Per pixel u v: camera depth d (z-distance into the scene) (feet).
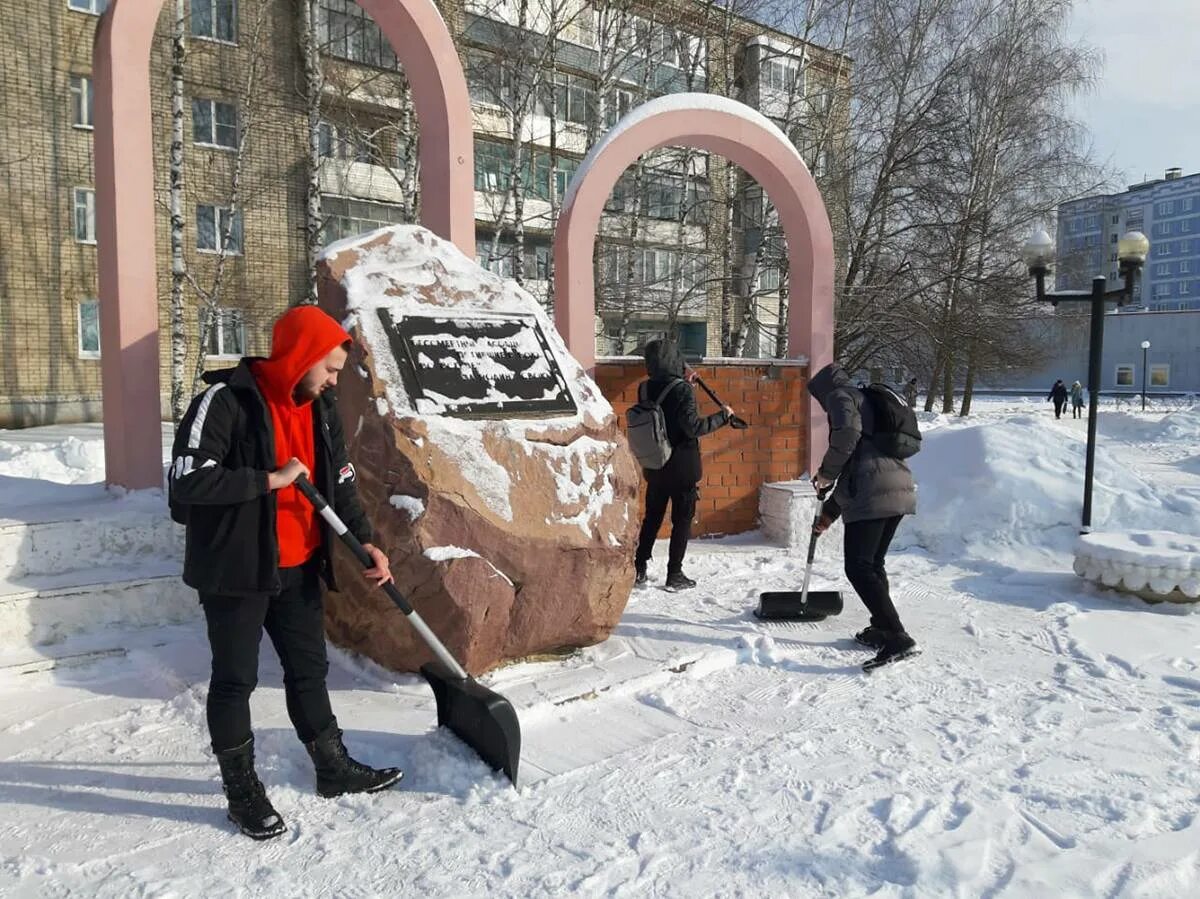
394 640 11.89
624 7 45.01
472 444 12.30
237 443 8.17
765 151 22.91
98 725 10.46
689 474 17.61
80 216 62.80
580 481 13.11
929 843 8.08
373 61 63.21
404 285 13.82
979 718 11.38
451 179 18.88
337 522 8.64
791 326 24.23
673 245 53.98
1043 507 22.67
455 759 9.37
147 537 14.28
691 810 8.79
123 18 15.31
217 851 7.90
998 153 58.18
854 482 13.75
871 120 47.83
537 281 69.46
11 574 12.97
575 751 10.24
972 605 17.26
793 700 11.97
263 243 66.49
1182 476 44.70
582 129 56.24
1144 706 11.82
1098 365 21.94
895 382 59.41
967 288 50.01
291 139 66.69
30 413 61.05
